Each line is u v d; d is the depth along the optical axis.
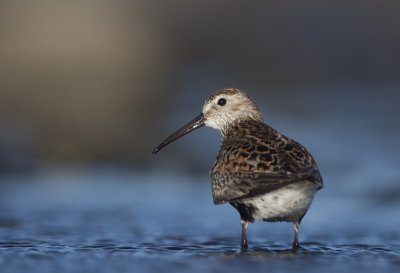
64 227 11.33
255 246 9.67
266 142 9.23
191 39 34.91
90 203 13.92
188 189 15.73
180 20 35.16
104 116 21.00
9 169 17.75
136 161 19.17
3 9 23.50
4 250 9.16
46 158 18.94
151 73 23.42
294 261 8.46
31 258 8.59
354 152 19.92
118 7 24.78
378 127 23.47
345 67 33.81
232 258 8.64
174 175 17.67
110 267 8.07
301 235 10.81
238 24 35.72
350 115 25.56
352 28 35.50
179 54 34.22
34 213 12.70
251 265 8.20
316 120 24.66
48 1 23.73
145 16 27.69
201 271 7.86
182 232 10.98
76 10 23.75
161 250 9.25
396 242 10.14
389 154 19.66
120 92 22.06
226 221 12.09
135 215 12.63
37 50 22.34
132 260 8.48
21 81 21.64
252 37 35.25
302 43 34.91
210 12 35.91
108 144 19.83
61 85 21.56
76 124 20.41
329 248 9.56
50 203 13.81
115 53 22.91
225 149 9.49
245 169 8.88
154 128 21.12
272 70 32.91
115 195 14.88
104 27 23.53
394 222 12.23
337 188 15.84
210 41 35.03
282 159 8.75
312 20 35.91
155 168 18.66
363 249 9.47
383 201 14.53
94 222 11.88
